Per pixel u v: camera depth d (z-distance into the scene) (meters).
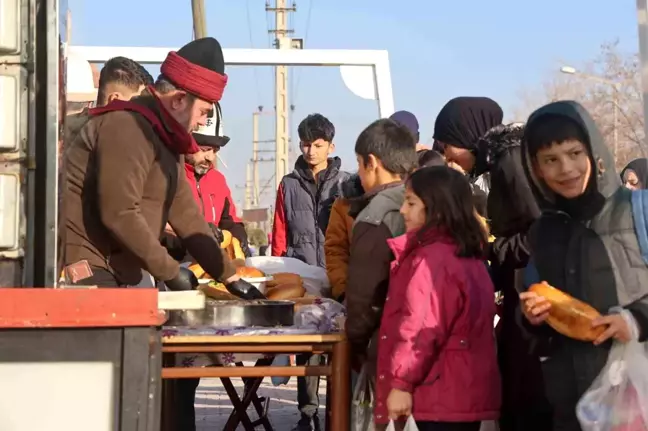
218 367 3.26
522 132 3.41
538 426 3.26
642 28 2.78
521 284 3.17
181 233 3.64
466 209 3.17
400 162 3.67
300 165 6.14
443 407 3.08
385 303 3.26
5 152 2.37
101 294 2.19
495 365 3.21
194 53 3.35
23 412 2.18
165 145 3.29
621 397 2.65
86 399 2.20
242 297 3.68
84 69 5.35
